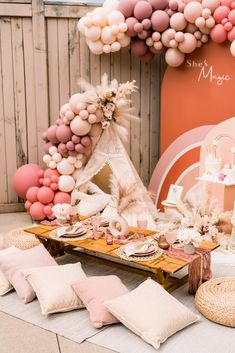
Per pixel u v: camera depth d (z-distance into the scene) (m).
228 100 4.78
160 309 2.81
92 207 4.72
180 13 4.71
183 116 5.16
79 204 4.80
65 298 3.05
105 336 2.79
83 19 4.93
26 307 3.14
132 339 2.75
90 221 3.91
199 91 4.99
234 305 2.89
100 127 4.84
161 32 4.88
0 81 5.27
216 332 2.82
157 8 4.79
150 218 4.62
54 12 5.19
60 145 4.88
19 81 5.31
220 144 4.82
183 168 5.20
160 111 5.66
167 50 5.00
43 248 3.60
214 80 4.85
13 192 5.53
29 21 5.20
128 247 3.29
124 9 4.86
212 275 3.65
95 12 4.89
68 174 4.93
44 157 4.96
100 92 4.73
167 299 2.92
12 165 5.47
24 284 3.24
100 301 2.96
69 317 3.01
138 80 5.57
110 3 4.96
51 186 4.86
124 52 5.48
